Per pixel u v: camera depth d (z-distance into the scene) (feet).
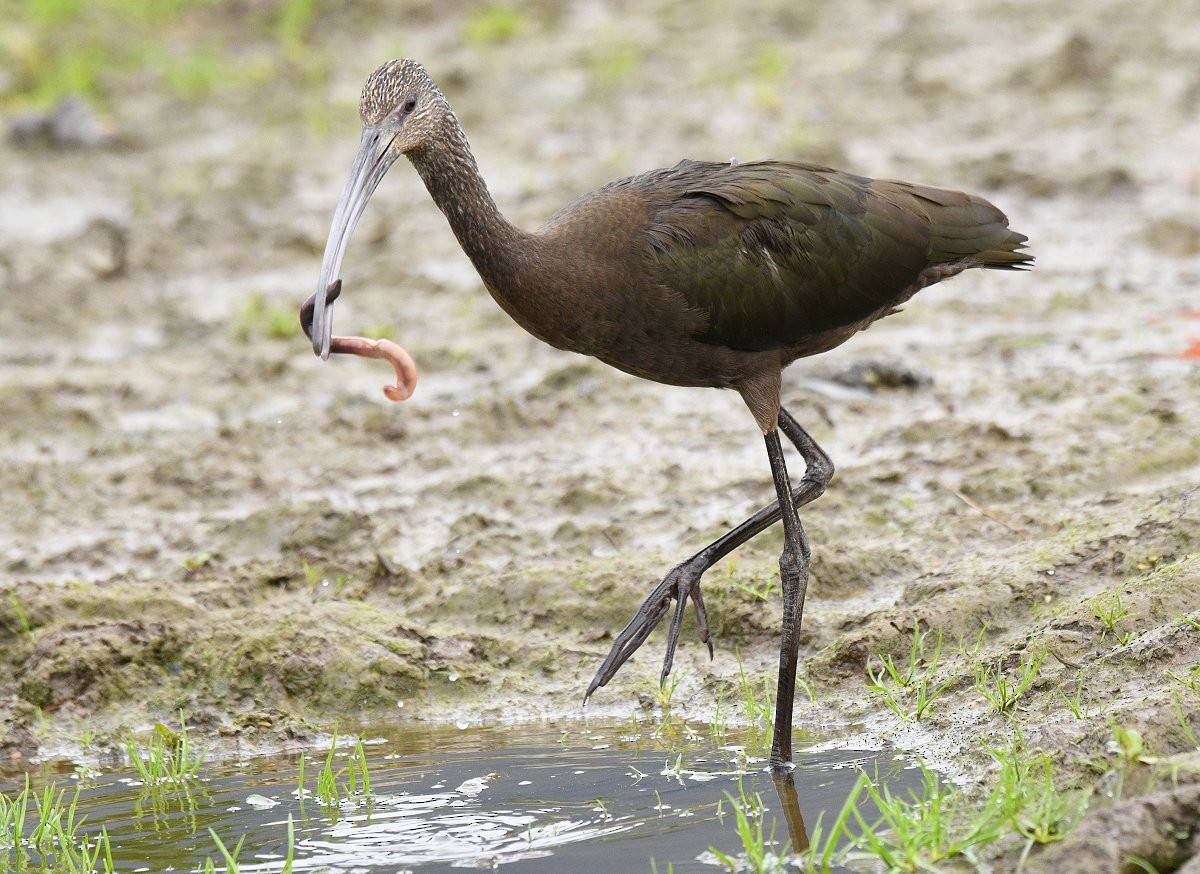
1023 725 29.55
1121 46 89.04
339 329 59.47
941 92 84.02
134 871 27.78
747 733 32.83
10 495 46.96
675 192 33.04
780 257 32.73
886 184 34.37
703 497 42.55
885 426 46.62
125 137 86.02
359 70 94.07
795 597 30.81
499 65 92.38
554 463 46.55
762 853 26.35
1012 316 56.90
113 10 102.99
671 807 29.12
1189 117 78.18
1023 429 44.16
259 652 36.29
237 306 62.85
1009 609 34.01
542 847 27.68
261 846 28.48
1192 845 23.95
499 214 32.14
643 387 51.37
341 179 79.00
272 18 102.27
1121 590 32.24
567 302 31.65
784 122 80.89
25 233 72.74
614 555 39.83
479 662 36.76
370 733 34.58
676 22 98.27
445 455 47.67
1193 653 29.32
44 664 36.09
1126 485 40.01
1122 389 46.75
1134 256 62.49
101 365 57.57
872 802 28.45
